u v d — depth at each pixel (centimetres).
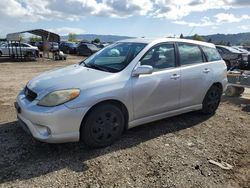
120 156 399
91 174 350
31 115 379
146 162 386
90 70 449
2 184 322
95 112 399
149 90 454
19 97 429
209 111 595
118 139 450
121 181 338
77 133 388
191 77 523
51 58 2667
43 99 381
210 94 585
